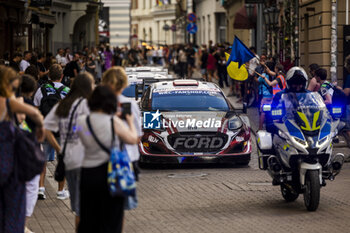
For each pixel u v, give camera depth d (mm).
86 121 8453
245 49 21688
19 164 8992
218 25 80625
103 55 56719
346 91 17719
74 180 10008
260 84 23828
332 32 24125
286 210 12648
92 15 63031
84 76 10234
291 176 12797
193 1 93750
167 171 17734
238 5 60656
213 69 47219
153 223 11719
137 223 11734
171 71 74375
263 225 11453
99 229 8562
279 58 36625
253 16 41562
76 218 10203
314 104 12695
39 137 9336
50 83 14203
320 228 11156
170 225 11555
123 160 8320
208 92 19516
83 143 8484
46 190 14859
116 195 8258
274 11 35031
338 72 29547
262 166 13453
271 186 15156
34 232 11102
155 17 127250
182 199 13883
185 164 19031
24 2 39344
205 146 17859
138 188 15172
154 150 17891
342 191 14266
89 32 70125
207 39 84688
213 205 13242
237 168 18094
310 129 12477
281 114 12672
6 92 9328
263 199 13773
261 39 48969
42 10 45812
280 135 12672
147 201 13695
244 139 18109
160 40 125625
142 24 134875
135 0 136875
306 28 34281
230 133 17984
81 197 8586
